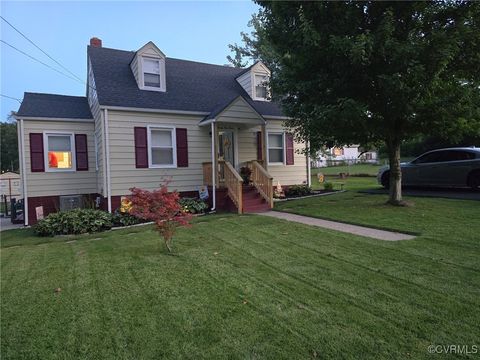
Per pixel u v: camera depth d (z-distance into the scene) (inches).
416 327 121.3
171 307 144.2
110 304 149.7
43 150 488.7
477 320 124.9
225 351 109.8
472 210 315.3
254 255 217.0
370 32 314.2
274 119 560.4
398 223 283.4
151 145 461.4
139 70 482.0
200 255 223.0
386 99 317.4
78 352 112.3
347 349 109.0
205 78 591.5
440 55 275.6
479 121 332.8
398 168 370.0
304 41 310.0
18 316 141.0
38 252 261.1
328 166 1550.2
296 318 130.7
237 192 411.2
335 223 304.3
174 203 241.4
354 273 176.1
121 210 413.1
